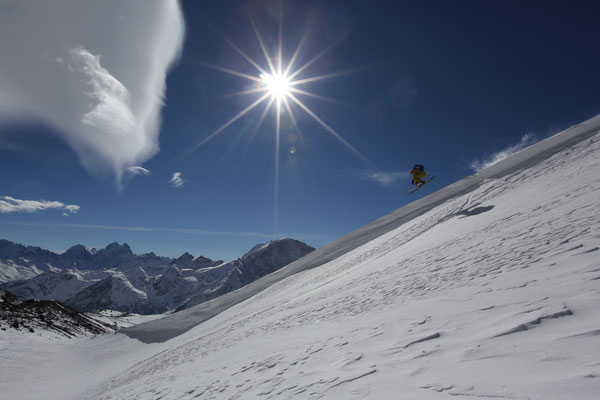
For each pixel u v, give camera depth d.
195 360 12.50
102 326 93.88
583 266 4.63
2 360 34.50
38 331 53.50
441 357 3.56
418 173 28.06
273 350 7.68
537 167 21.08
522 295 4.48
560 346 2.79
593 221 6.75
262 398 4.56
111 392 14.98
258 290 52.56
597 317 3.04
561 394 2.16
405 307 6.67
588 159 14.97
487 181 28.38
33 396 27.20
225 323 29.12
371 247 30.80
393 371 3.67
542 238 7.27
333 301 12.07
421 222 26.66
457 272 7.73
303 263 53.81
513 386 2.47
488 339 3.52
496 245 8.60
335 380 4.08
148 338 47.84
